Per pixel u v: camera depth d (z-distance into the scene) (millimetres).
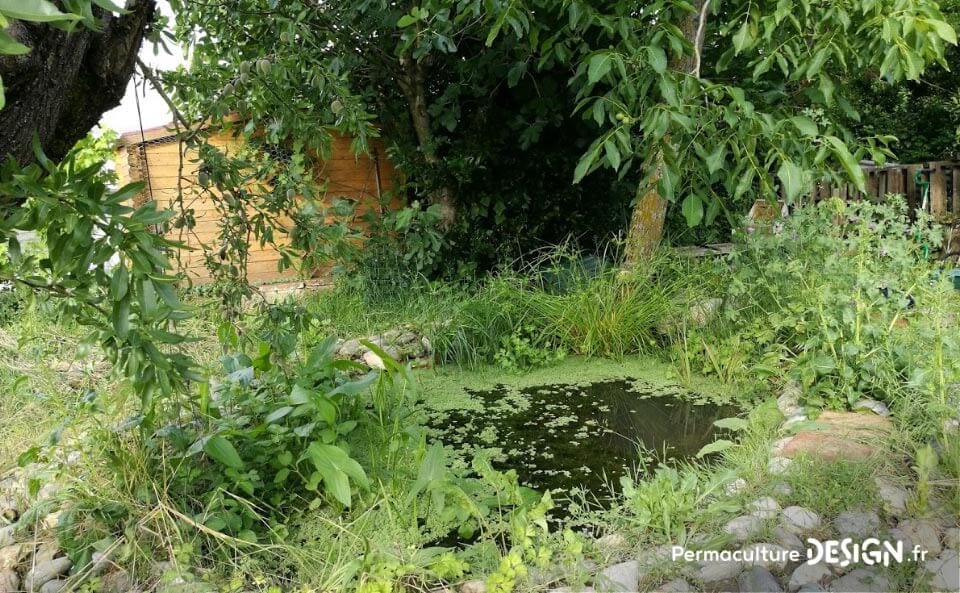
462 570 1974
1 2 625
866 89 10062
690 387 3779
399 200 7805
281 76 2793
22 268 1472
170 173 7488
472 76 5973
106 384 3430
